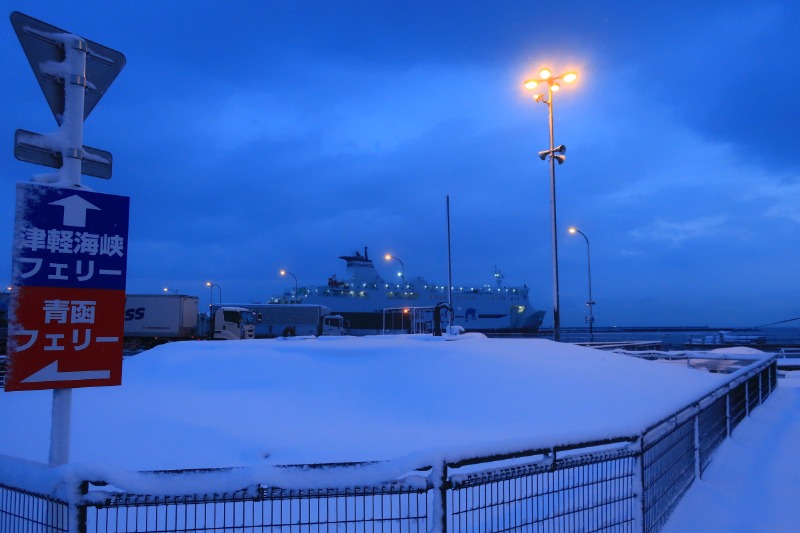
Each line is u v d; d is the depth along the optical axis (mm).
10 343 2998
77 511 2525
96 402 11914
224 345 17547
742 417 11445
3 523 2889
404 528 3670
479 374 13617
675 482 5543
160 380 14695
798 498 5953
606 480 3922
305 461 8438
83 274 3223
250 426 10094
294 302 68312
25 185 3090
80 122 3332
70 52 3326
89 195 3275
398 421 11008
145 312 39531
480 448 3051
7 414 11422
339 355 15625
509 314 76625
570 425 10633
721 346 41562
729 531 4965
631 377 13984
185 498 2621
